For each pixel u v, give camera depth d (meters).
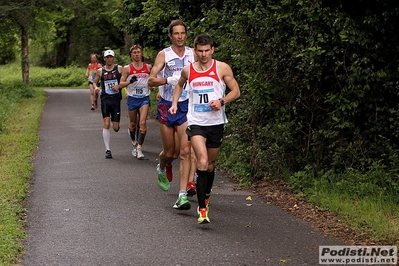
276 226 7.98
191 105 8.00
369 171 9.61
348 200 8.87
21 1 36.19
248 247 7.09
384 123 10.02
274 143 10.75
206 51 7.80
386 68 9.93
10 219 8.09
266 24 10.81
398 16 9.65
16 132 18.41
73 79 52.97
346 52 9.93
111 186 10.62
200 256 6.78
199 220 7.83
